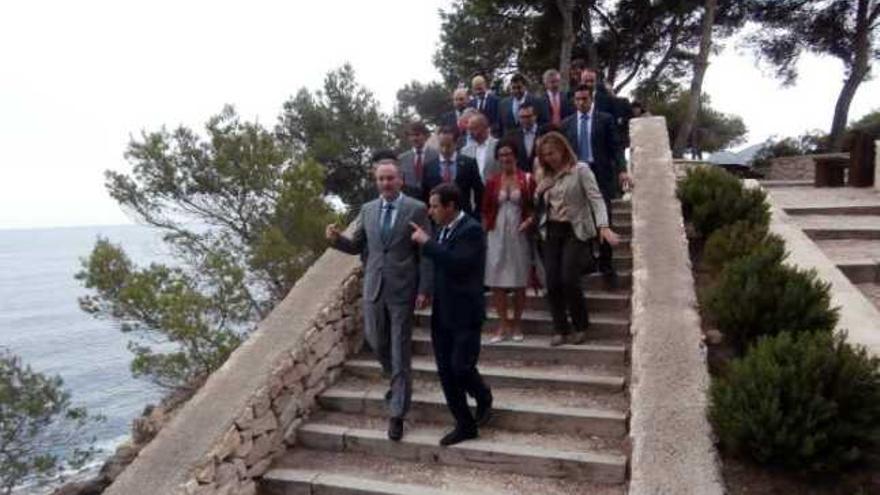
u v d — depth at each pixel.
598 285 6.23
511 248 5.36
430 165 5.86
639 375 3.81
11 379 12.35
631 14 19.55
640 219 5.40
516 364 5.36
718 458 3.24
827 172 10.12
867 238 7.00
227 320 10.92
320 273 5.74
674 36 19.81
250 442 4.40
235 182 12.35
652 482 3.16
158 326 10.59
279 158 12.76
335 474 4.46
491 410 4.66
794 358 3.35
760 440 3.18
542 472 4.23
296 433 4.93
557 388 4.96
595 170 6.21
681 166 9.51
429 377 5.44
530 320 5.78
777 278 4.25
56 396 12.63
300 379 5.00
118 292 10.77
